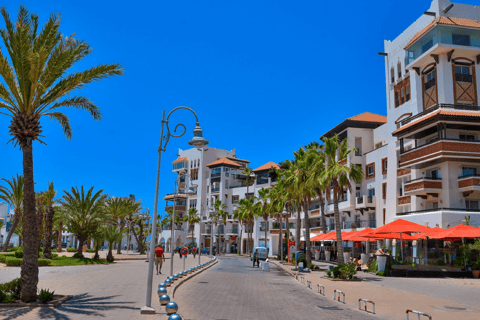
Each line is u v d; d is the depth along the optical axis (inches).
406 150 1585.9
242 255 3088.1
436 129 1409.9
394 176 1670.8
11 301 486.9
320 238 1622.8
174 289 673.0
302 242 2534.5
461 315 500.1
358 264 1370.6
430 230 1118.4
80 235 1712.6
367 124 2049.7
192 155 4079.7
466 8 1509.6
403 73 1664.6
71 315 412.5
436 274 1100.5
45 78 564.1
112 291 640.4
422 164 1453.0
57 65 564.4
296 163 1589.6
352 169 1186.0
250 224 3112.7
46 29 569.9
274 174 2903.5
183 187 3988.7
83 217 1690.5
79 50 596.1
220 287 794.8
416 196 1485.0
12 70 574.6
